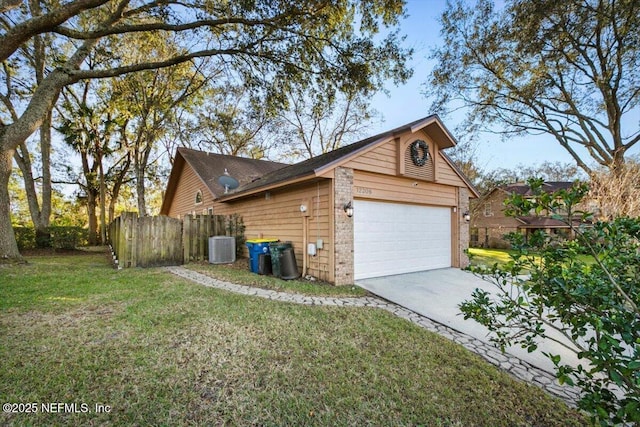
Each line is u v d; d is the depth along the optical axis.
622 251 1.85
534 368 3.29
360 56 7.96
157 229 9.16
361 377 2.87
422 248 8.72
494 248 22.23
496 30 13.66
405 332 4.02
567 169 29.16
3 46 6.73
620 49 12.36
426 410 2.44
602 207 11.05
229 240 9.88
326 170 6.40
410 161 8.11
